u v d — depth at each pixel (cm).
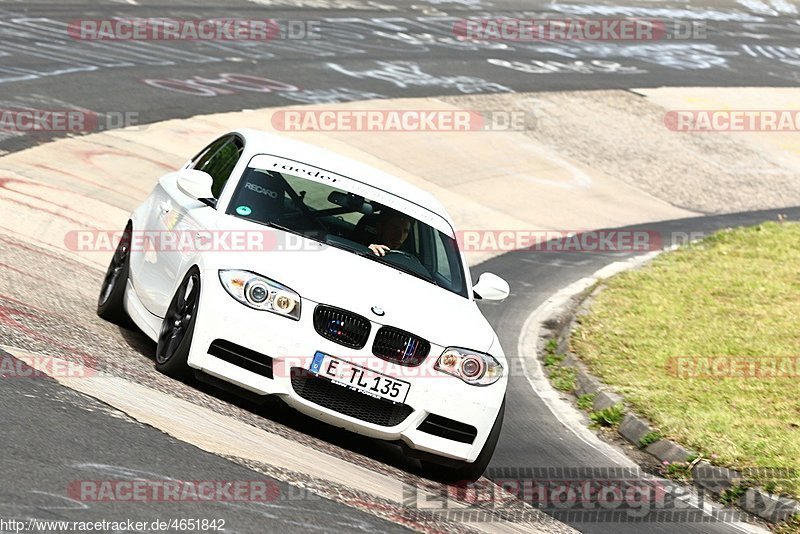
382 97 5688
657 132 6253
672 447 2083
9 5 6028
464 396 1592
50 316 1822
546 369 2706
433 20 8288
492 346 1672
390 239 1822
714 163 5950
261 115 4853
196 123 4434
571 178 5222
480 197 4662
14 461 1136
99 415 1345
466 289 1850
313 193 1850
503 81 6600
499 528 1438
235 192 1806
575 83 6894
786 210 5419
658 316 3045
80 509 1059
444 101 5878
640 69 7669
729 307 3178
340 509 1271
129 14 6519
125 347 1789
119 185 3384
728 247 4041
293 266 1623
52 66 4788
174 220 1847
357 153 4772
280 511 1197
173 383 1623
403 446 1595
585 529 1592
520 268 3753
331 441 1652
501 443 2045
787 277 3591
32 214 2756
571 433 2211
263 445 1447
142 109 4422
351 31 7338
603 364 2605
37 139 3628
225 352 1562
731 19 10281
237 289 1569
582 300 3319
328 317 1562
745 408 2298
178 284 1688
